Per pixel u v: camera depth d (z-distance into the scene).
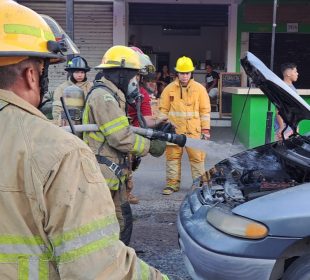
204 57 15.76
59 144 1.28
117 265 1.30
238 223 2.79
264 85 3.62
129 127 3.44
